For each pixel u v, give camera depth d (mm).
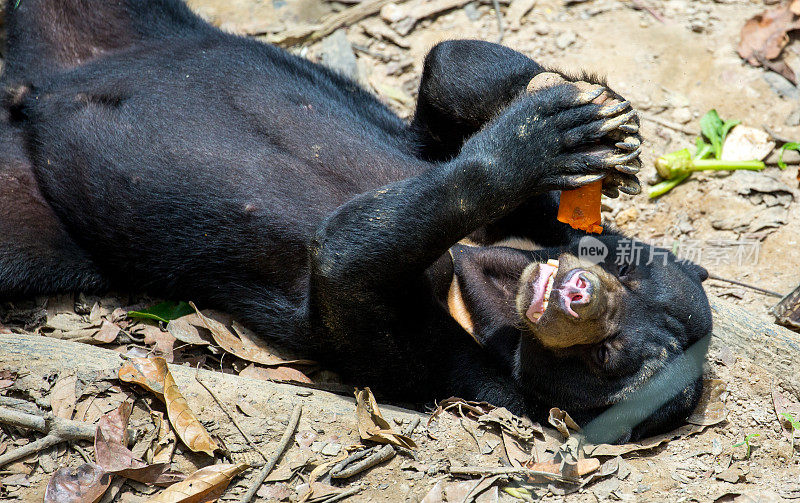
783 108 14820
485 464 8641
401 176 10469
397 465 8500
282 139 10297
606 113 8820
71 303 10742
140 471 8133
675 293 9469
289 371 10070
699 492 8656
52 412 8500
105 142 10188
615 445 9250
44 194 10609
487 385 9883
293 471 8359
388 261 8938
